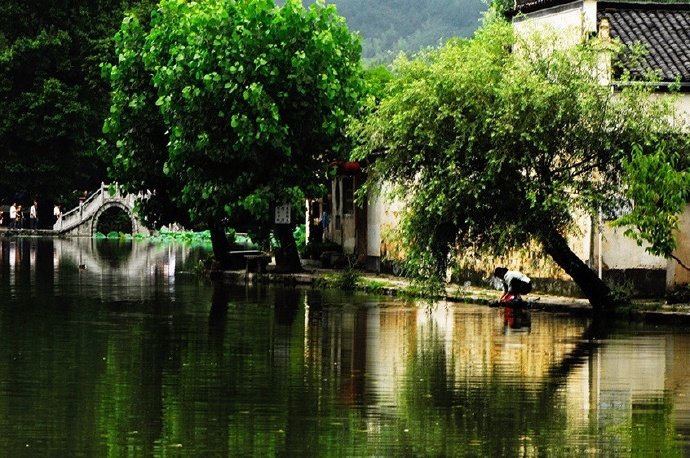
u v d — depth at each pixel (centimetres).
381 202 5372
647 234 3522
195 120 5044
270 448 1873
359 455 1834
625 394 2317
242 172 5122
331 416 2103
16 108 9656
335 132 5153
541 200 3575
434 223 3653
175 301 4066
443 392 2328
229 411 2142
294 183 5178
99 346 2903
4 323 3356
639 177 3491
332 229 6256
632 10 4459
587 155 3625
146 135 5525
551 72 3650
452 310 3841
